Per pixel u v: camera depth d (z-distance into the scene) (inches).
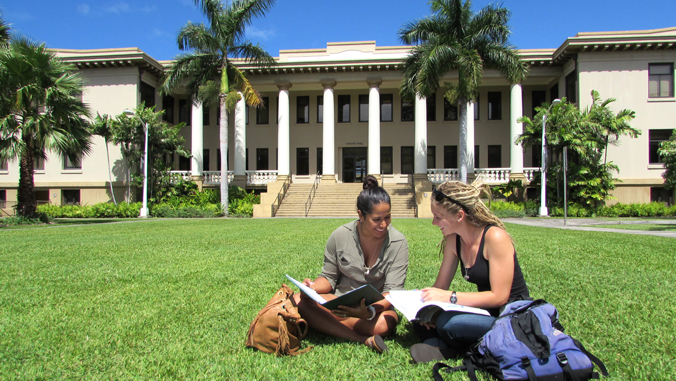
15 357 98.5
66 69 678.5
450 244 103.7
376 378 85.7
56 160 1061.8
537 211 881.5
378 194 102.7
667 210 869.2
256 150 1206.3
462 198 95.0
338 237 115.8
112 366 93.4
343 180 1195.3
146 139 920.9
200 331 116.5
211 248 312.0
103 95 1048.2
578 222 665.0
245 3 863.1
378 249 113.1
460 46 794.2
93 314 134.6
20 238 411.8
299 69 1072.8
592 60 950.4
